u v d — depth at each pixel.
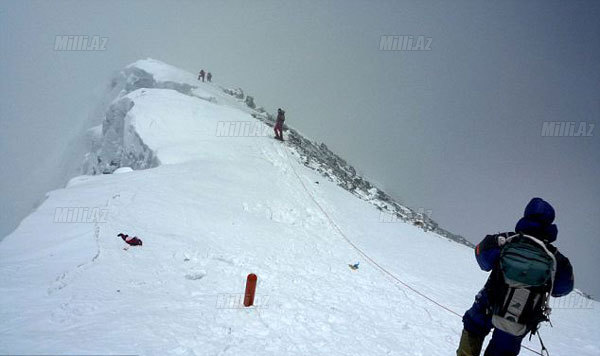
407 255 13.51
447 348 6.57
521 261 3.13
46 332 4.30
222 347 4.73
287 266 9.23
